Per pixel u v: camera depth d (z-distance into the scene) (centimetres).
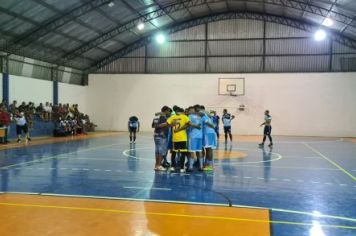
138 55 3064
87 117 2977
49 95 2644
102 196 739
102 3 2109
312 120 2814
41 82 2548
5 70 2214
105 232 516
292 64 2847
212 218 589
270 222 572
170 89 3022
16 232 513
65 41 2444
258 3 2575
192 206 664
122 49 3073
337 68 2778
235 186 859
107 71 3094
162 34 3017
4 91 2202
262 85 2888
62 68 2797
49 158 1336
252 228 541
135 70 3067
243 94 2914
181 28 2998
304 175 1022
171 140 1107
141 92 3059
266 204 688
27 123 2067
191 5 2556
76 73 3011
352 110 2748
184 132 1055
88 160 1294
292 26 2841
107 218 583
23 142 1962
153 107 3044
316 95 2809
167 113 1085
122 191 789
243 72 2914
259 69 2897
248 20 2906
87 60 2950
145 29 2852
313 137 2706
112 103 3097
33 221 564
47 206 654
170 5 2536
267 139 2453
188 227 541
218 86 2950
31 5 1883
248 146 1909
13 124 2134
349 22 2312
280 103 2862
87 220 571
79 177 959
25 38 2186
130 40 2959
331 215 616
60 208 642
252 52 2905
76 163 1218
